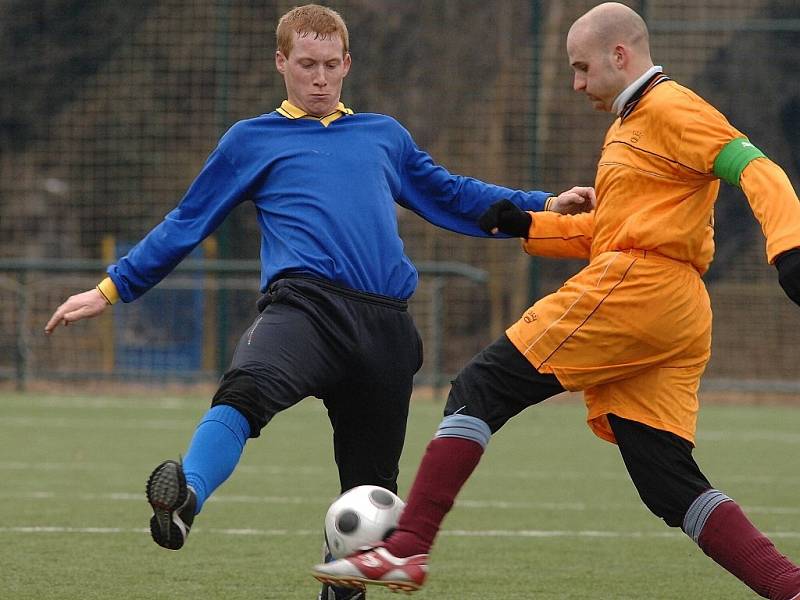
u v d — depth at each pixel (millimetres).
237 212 63906
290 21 15719
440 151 70438
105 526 23625
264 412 13977
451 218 16812
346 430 15680
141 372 53500
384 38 70875
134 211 72625
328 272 14953
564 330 14406
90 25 72938
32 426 41500
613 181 14609
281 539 22562
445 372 69000
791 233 13086
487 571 19984
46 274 59219
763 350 63594
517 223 16078
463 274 49594
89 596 17688
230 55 69250
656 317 14297
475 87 71562
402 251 15664
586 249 16047
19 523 23891
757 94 68312
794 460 35781
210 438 13602
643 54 14859
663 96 14359
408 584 13883
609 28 14828
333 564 13844
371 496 14742
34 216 74750
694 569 20297
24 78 73438
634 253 14422
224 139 15648
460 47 71750
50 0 72875
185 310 55688
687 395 14711
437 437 14430
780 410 51781
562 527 24469
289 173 15375
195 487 13211
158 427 41438
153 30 71500
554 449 37781
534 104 52094
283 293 14812
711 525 14258
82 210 73625
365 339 14969
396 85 71062
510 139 68812
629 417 14633
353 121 15859
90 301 15164
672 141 14195
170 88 71188
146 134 72000
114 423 42500
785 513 26578
